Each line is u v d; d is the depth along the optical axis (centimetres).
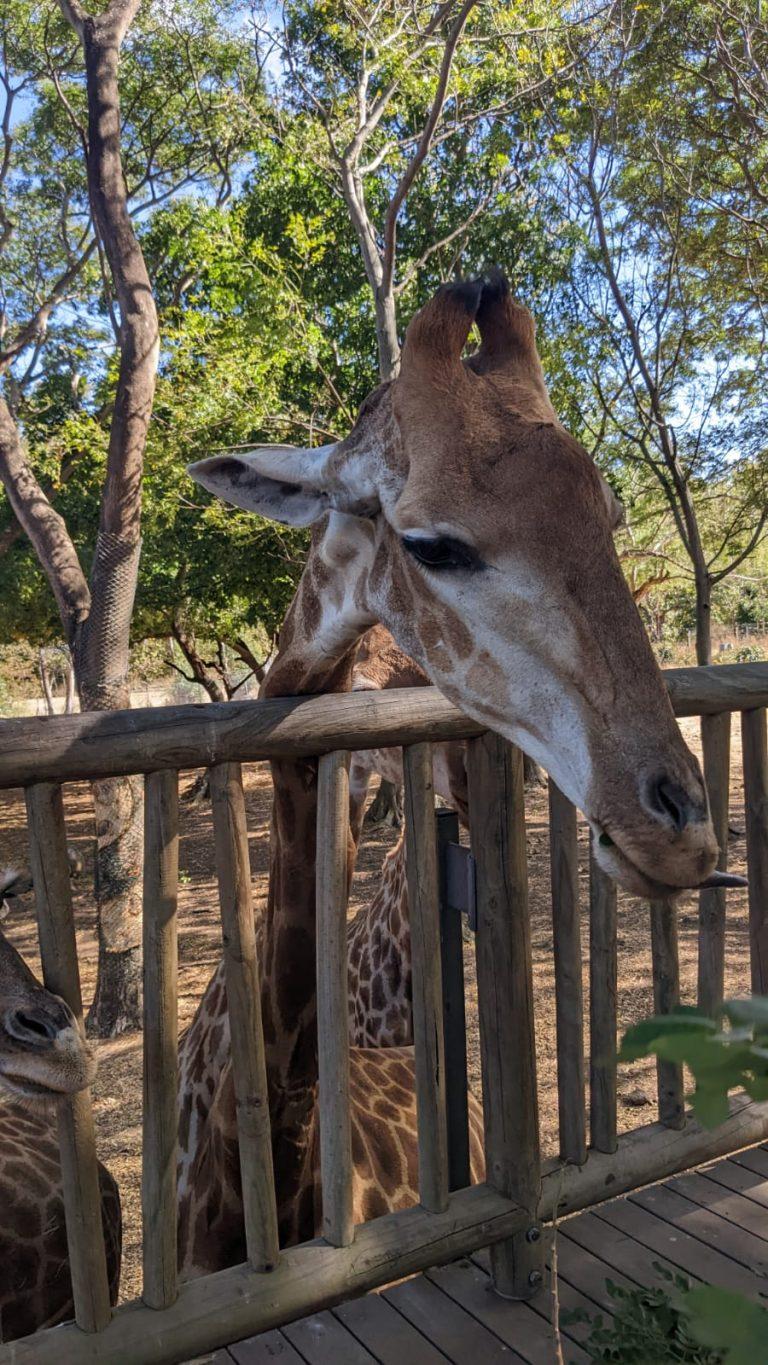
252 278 1031
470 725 195
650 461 1188
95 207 705
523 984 197
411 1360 177
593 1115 223
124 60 1241
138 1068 660
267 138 1024
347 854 193
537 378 186
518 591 160
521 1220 196
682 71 1055
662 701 155
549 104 1008
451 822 212
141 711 166
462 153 1202
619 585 160
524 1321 188
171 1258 172
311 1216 223
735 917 772
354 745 186
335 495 200
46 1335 166
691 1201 225
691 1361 144
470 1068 561
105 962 744
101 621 742
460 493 164
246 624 1825
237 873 176
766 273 1121
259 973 214
